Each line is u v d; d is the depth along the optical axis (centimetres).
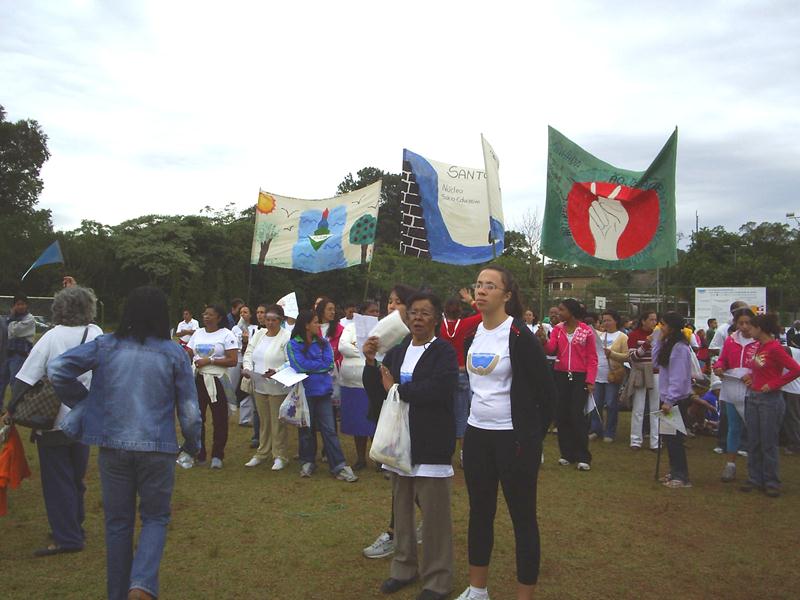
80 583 420
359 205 1255
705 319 1692
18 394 448
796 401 866
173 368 363
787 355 646
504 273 383
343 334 738
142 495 355
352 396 727
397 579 417
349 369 724
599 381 960
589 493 657
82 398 369
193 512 579
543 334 959
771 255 4722
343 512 581
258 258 1258
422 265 3575
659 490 672
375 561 466
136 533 531
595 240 1008
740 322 679
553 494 653
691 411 991
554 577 441
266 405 758
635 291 2619
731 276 4069
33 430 464
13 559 461
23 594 402
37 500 608
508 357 367
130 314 363
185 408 363
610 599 407
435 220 1059
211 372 750
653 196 991
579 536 525
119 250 4009
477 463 372
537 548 362
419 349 423
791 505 622
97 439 345
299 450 728
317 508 594
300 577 436
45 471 467
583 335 780
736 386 714
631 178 1004
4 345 787
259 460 769
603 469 769
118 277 4131
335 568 452
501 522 561
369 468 757
